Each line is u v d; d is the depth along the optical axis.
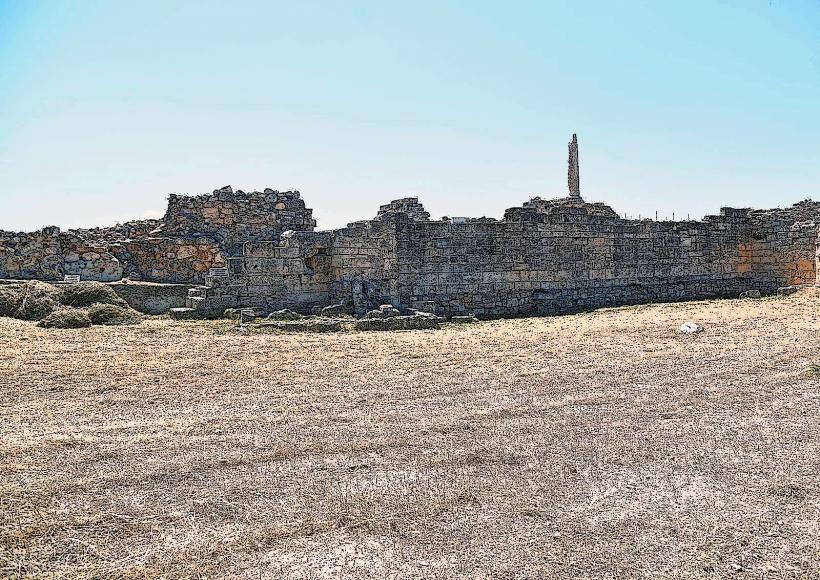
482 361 20.66
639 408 15.02
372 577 8.12
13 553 8.70
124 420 14.62
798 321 26.58
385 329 27.22
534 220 34.03
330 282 31.97
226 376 18.75
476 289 32.34
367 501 10.22
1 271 33.69
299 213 42.12
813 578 7.94
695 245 39.56
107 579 8.12
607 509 9.87
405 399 16.28
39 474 11.36
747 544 8.77
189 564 8.45
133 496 10.49
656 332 25.02
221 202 39.47
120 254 36.28
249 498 10.40
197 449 12.66
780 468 11.27
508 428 13.76
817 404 14.88
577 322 28.94
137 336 24.66
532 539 8.98
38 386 17.41
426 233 31.20
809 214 42.44
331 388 17.47
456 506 10.02
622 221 36.91
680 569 8.20
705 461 11.67
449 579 8.05
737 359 19.83
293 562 8.48
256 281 30.38
